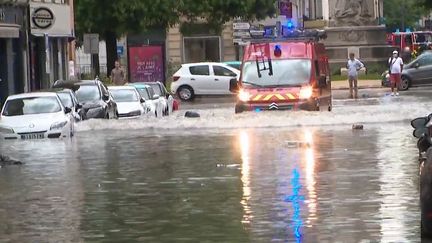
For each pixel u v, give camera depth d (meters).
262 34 58.28
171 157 37.47
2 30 78.62
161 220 23.47
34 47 91.00
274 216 23.45
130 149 41.50
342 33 115.31
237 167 33.38
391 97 81.56
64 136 49.31
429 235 20.39
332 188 27.61
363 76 111.50
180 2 116.56
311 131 47.84
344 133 46.28
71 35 99.25
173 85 99.75
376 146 39.38
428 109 61.81
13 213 25.09
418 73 94.69
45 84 92.25
